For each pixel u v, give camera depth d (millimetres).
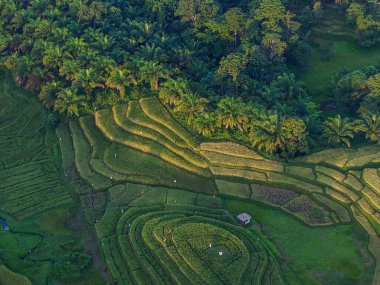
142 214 90500
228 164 99312
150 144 104625
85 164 103188
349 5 143500
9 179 102375
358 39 136375
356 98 110875
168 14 137500
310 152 99688
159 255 80875
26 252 86812
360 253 83000
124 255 82812
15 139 112688
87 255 84500
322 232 87062
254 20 128750
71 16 133375
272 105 107062
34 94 121250
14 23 133125
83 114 113250
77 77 112688
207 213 90500
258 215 91062
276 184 95688
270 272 79000
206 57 125125
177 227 85312
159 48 118688
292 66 128375
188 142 103375
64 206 95875
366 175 93750
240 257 80188
